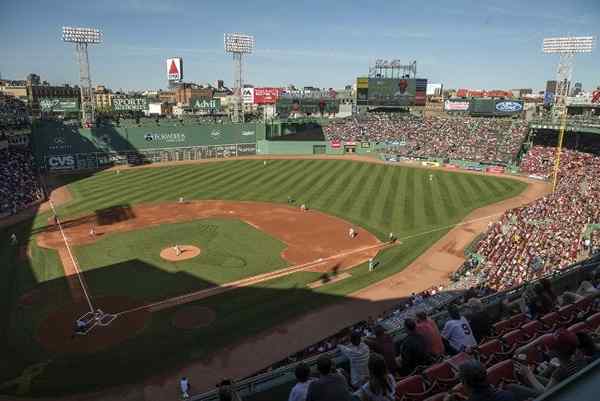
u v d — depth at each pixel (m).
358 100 114.56
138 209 56.75
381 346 9.60
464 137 95.50
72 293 33.81
